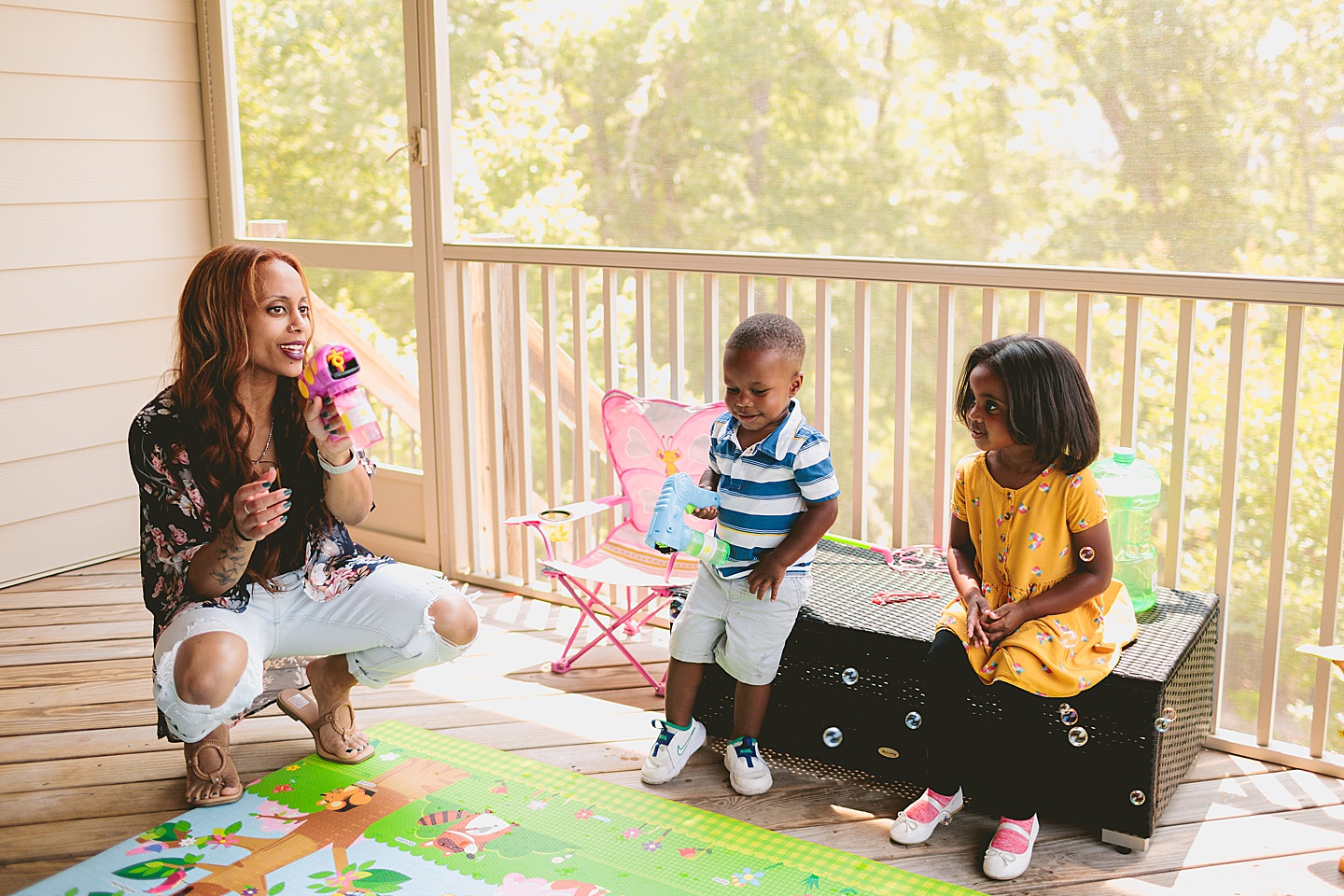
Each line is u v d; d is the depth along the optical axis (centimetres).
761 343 233
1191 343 260
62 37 377
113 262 401
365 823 236
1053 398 216
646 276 331
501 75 477
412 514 401
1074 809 231
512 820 238
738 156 463
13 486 382
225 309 221
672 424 308
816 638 251
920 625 246
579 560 309
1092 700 223
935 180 425
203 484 229
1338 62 332
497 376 372
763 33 450
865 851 227
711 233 476
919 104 424
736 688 255
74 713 292
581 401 354
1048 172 398
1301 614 436
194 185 425
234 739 275
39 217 379
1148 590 262
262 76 410
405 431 419
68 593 378
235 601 233
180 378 228
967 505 237
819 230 457
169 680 222
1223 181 357
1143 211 376
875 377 507
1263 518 439
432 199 366
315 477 242
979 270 277
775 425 242
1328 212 342
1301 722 441
